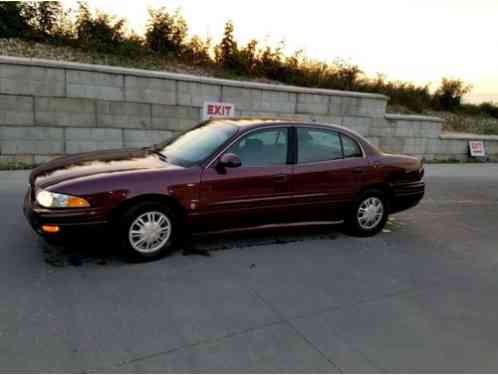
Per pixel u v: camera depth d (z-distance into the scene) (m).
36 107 7.78
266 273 4.07
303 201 4.89
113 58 10.36
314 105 10.70
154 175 4.11
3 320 2.98
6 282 3.55
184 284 3.72
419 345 3.02
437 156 13.25
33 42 9.78
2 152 7.70
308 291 3.75
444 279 4.25
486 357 2.93
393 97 15.28
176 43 11.62
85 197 3.82
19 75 7.52
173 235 4.30
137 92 8.60
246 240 4.98
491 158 14.20
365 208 5.38
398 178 5.51
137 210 4.04
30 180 4.25
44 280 3.63
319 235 5.38
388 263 4.58
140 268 3.99
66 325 2.97
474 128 15.95
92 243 4.48
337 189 5.09
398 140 12.35
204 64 11.94
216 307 3.35
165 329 3.00
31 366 2.52
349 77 14.06
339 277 4.11
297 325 3.17
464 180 10.29
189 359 2.68
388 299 3.71
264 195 4.63
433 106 16.97
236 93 9.63
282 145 4.80
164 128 9.05
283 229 4.96
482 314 3.55
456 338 3.15
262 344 2.90
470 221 6.62
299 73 12.86
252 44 12.36
